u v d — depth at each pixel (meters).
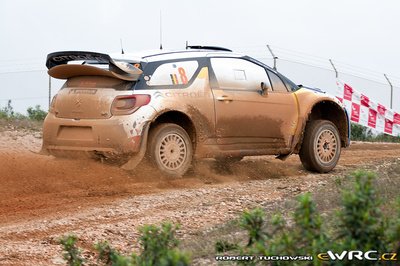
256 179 15.34
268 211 11.23
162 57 14.40
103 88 13.97
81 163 13.98
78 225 10.65
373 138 31.11
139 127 13.59
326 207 10.71
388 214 8.38
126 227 10.55
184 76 14.45
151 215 11.39
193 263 7.98
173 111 14.08
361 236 5.69
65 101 14.30
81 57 14.39
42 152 14.63
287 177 15.55
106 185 13.26
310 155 15.98
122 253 9.16
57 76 14.62
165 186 13.73
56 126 14.32
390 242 5.86
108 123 13.66
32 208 11.63
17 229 10.29
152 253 6.19
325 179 15.15
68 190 12.85
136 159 13.64
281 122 15.57
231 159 16.39
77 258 7.02
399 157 18.98
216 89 14.74
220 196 12.98
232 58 15.23
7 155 14.54
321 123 16.17
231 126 14.87
